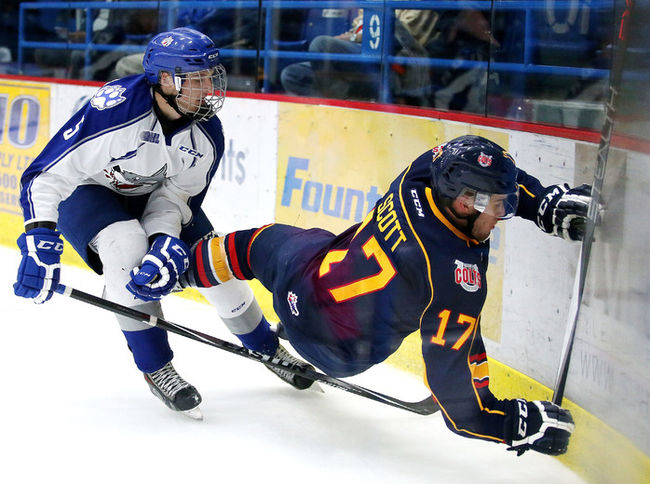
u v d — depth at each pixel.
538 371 7.19
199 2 12.55
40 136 14.44
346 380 8.25
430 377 5.81
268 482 6.10
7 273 12.62
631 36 5.48
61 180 6.81
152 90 6.70
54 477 6.09
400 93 10.40
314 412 7.46
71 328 9.84
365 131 9.31
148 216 7.38
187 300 11.01
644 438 5.32
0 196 15.08
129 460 6.40
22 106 14.71
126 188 7.36
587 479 6.08
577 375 6.29
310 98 10.10
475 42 9.52
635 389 5.44
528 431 5.70
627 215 5.57
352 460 6.49
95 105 6.65
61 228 7.41
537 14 8.85
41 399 7.62
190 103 6.57
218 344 7.26
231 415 7.35
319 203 10.08
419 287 5.66
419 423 7.22
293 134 10.41
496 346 7.72
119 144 6.69
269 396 7.82
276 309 6.61
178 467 6.30
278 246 6.60
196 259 7.10
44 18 14.77
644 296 5.32
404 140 8.82
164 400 7.28
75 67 14.47
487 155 5.48
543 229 6.45
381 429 7.10
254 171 11.07
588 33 8.37
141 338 7.26
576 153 6.74
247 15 11.97
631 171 5.49
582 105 8.42
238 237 6.97
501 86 9.30
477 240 5.80
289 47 11.57
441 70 9.93
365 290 5.91
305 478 6.17
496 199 5.51
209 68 6.52
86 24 14.18
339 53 10.98
